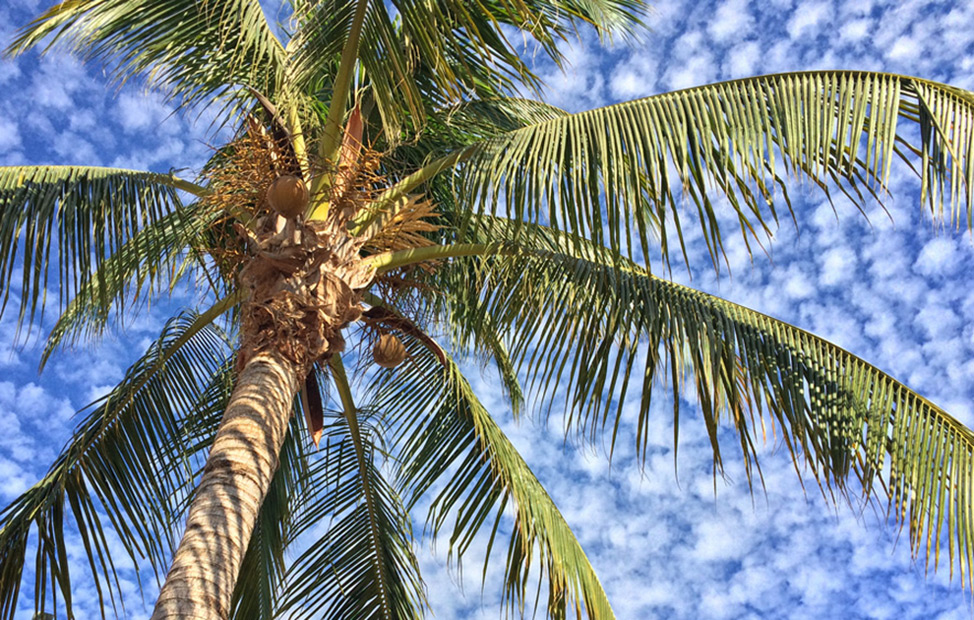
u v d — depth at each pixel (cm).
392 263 552
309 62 531
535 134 496
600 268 561
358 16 516
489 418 687
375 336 609
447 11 576
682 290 548
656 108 485
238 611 684
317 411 581
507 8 530
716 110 475
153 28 576
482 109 695
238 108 616
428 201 549
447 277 684
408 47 539
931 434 496
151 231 586
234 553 395
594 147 479
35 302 495
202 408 671
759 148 459
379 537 701
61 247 509
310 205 515
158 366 632
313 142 573
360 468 713
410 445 711
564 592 610
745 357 523
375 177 534
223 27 568
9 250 496
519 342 586
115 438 610
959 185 439
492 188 484
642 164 488
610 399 523
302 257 491
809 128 462
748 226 454
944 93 462
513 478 644
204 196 538
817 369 522
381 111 530
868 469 488
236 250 552
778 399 509
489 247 559
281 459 720
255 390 457
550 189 472
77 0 554
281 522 710
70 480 582
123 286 561
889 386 514
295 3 593
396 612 679
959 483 480
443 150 690
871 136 452
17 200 513
